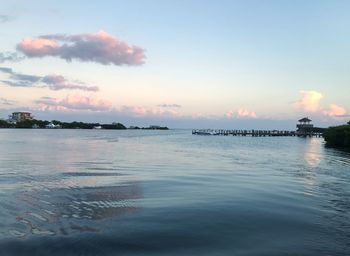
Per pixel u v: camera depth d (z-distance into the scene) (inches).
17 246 435.8
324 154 2105.1
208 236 483.5
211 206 654.5
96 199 705.0
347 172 1202.0
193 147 2802.7
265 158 1784.0
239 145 3198.8
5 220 542.6
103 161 1539.1
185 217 575.8
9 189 796.6
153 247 440.8
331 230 523.2
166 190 815.7
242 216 586.9
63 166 1298.0
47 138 4264.3
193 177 1039.6
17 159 1550.2
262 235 492.7
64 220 550.9
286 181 976.3
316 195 779.4
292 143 3762.3
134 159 1668.3
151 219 562.9
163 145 3100.4
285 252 432.1
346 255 427.8
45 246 437.4
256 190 826.2
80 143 3240.7
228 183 927.0
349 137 2935.5
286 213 613.3
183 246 445.7
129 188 837.2
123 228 513.7
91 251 425.4
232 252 428.5
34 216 569.3
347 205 686.5
